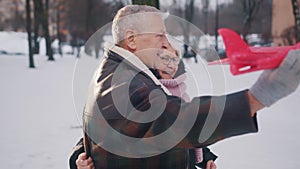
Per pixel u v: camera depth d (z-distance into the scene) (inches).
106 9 1378.0
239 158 214.1
